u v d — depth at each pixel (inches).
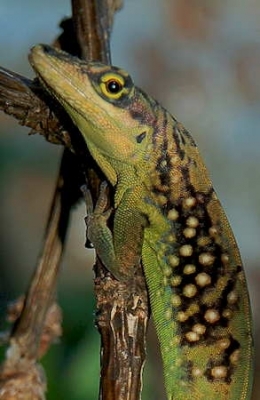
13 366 13.0
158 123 12.7
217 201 12.8
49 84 12.4
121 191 12.7
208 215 12.7
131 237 12.6
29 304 13.0
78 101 12.4
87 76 12.4
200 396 12.7
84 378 14.0
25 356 13.0
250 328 12.7
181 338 12.7
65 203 12.9
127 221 12.6
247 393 12.7
